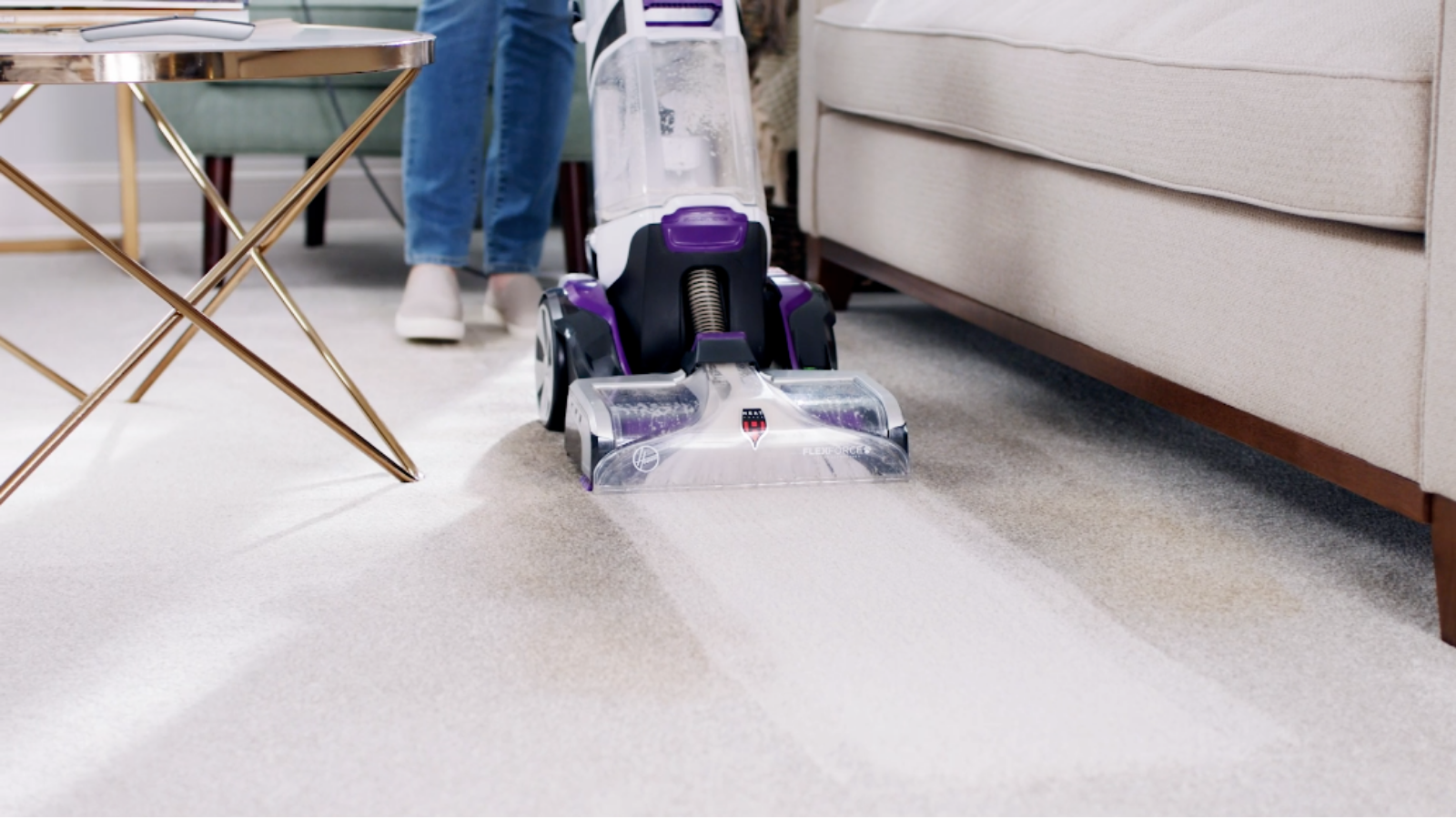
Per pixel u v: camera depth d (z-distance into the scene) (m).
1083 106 1.32
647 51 1.39
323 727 0.85
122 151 2.51
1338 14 1.04
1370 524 1.23
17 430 1.48
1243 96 1.09
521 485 1.31
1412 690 0.91
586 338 1.40
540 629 0.99
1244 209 1.13
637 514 1.23
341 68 1.08
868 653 0.95
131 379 1.71
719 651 0.95
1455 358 0.91
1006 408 1.61
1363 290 1.00
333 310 2.16
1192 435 1.51
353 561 1.12
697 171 1.38
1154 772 0.80
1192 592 1.07
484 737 0.83
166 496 1.28
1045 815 0.75
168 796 0.77
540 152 1.99
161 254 2.63
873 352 1.89
